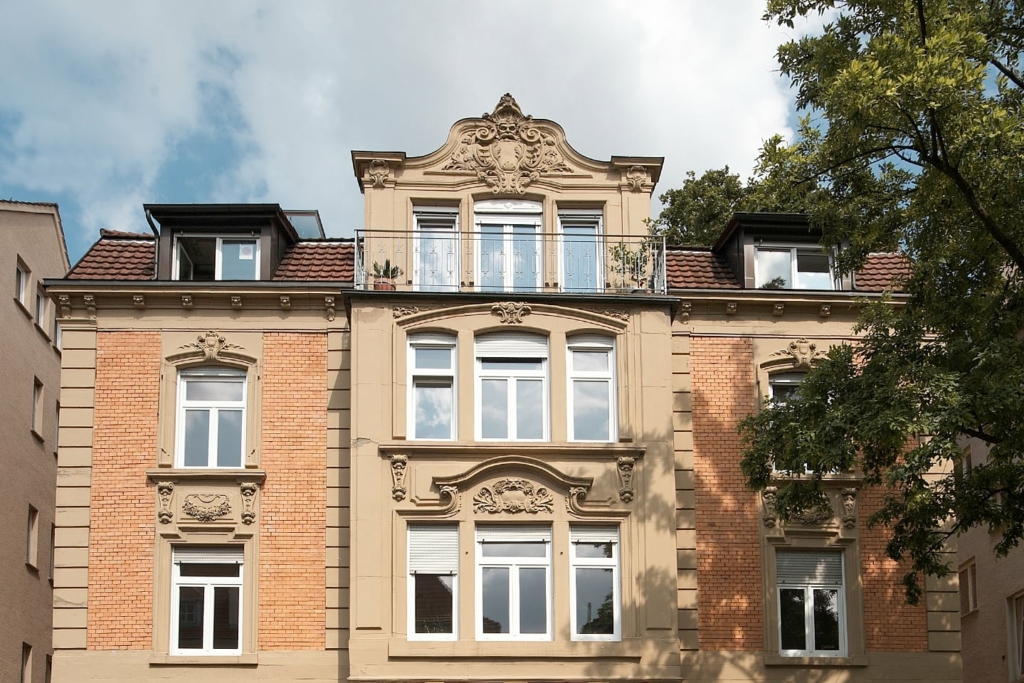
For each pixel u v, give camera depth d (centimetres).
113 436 2484
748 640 2456
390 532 2369
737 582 2483
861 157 2175
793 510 2239
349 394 2517
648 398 2466
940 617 2509
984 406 2039
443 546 2391
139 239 2672
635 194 2642
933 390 2064
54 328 3481
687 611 2456
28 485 3231
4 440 3089
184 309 2552
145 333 2536
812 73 2214
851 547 2519
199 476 2461
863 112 2025
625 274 2544
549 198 2627
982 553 3369
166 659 2378
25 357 3253
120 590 2411
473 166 2631
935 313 2239
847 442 2134
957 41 2011
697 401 2569
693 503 2514
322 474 2484
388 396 2430
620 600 2391
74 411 2492
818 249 2697
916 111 2016
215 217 2608
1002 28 2200
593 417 2481
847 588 2508
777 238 2689
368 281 2509
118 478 2462
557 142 2655
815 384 2253
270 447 2492
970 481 2177
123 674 2373
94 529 2439
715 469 2536
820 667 2458
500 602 2378
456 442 2406
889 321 2275
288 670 2386
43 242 3391
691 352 2594
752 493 2527
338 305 2562
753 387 2583
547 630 2369
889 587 2512
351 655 2308
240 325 2548
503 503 2395
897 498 2528
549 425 2453
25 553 3181
